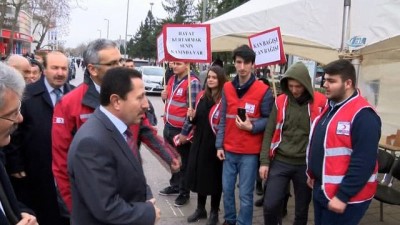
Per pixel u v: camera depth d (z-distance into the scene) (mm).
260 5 6246
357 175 2840
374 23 3979
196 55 4992
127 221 1916
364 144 2828
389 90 7406
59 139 2674
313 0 4551
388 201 4434
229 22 6078
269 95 4094
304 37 4695
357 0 4082
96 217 1880
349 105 2936
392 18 3867
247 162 4074
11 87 1656
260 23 5387
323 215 3174
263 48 4645
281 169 3764
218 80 4402
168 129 5520
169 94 5605
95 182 1859
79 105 2674
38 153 3184
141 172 2076
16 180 3221
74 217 2002
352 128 2891
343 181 2908
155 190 6031
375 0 3955
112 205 1877
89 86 2703
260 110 4074
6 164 3123
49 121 3227
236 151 4098
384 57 6668
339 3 4266
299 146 3678
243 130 4043
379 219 5152
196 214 4824
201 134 4492
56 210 3238
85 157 1882
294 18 4805
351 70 2939
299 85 3629
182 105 5379
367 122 2834
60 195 2727
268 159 3873
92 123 1983
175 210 5211
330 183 2984
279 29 4488
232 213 4297
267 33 4578
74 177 1957
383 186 4855
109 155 1925
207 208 5332
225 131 4219
